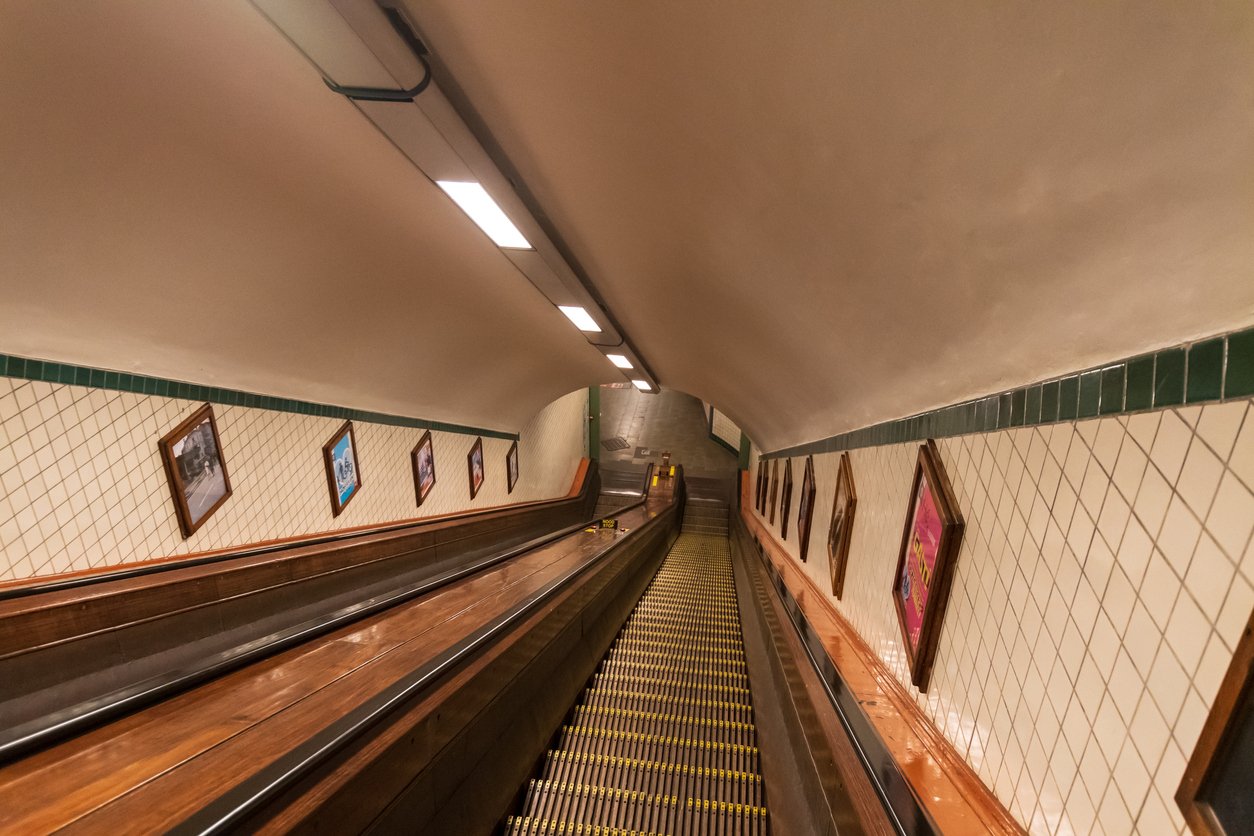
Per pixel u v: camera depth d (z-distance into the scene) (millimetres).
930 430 2494
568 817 2877
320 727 2027
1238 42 830
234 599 3965
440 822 2170
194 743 1871
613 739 3646
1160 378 1166
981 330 1857
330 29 1801
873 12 1256
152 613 3359
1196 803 981
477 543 8523
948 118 1370
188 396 4090
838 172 1826
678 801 2992
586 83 2035
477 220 3307
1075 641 1380
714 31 1579
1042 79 1125
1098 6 946
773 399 6023
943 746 2008
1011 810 1586
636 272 3961
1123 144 1088
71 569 3330
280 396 5008
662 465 17094
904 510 2752
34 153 2385
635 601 7527
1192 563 1045
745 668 5348
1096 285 1324
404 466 7207
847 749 2066
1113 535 1273
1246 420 951
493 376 8156
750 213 2426
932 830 1484
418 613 3486
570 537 7102
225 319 3953
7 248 2703
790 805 2607
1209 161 968
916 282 2006
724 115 1901
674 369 8258
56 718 1770
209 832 1248
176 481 3971
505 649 2822
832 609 4129
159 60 2111
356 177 2961
